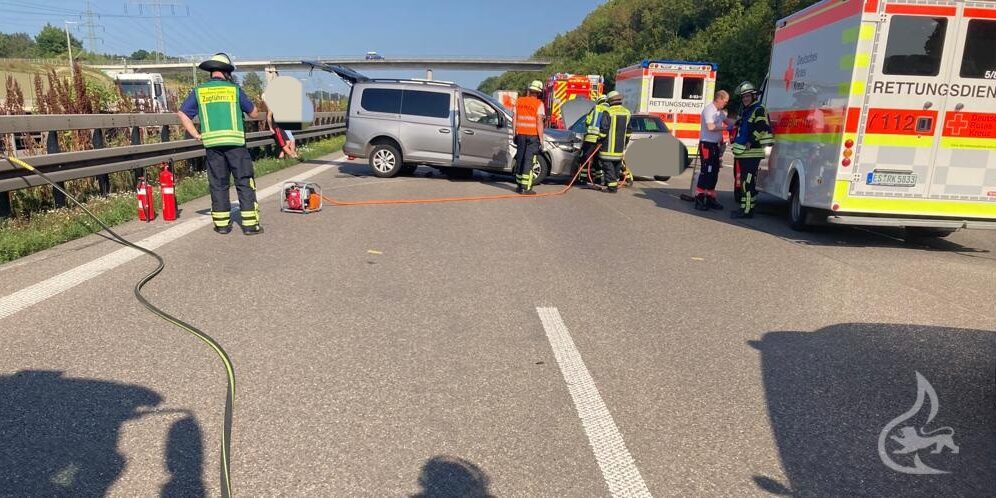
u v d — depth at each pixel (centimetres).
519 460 316
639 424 355
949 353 471
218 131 745
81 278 581
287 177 1412
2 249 644
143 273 602
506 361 432
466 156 1394
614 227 937
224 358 404
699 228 957
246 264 651
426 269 659
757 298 597
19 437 318
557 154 1415
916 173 820
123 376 387
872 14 784
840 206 834
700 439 342
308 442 324
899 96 803
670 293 604
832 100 850
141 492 280
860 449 338
